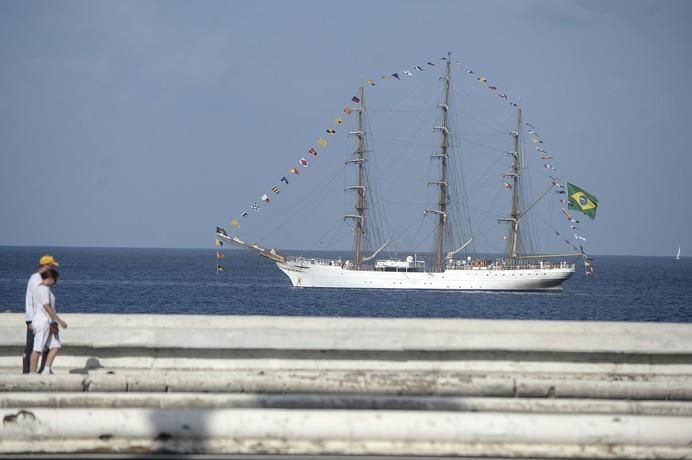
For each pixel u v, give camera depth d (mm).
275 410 63281
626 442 62438
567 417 62969
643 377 77062
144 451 60750
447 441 62125
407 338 77875
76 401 65625
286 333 78125
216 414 61938
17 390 69500
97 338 77562
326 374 74250
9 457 59719
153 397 66312
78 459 59219
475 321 83938
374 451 61594
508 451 61875
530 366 78125
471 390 70562
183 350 78000
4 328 80062
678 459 61969
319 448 61594
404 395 70312
